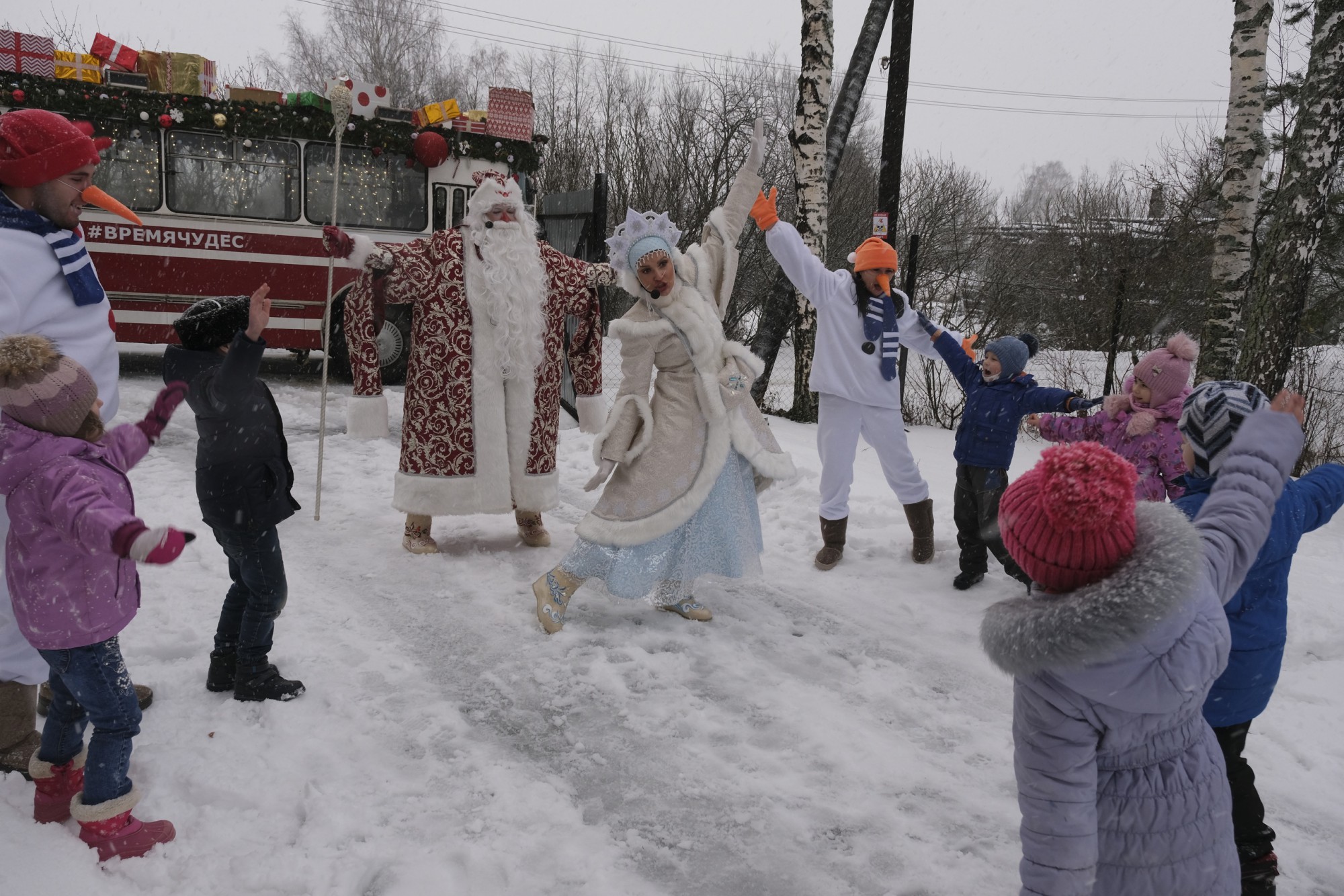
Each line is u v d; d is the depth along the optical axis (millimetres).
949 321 16500
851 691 3666
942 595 4715
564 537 5496
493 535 5496
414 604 4379
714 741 3260
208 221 10016
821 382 4918
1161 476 3740
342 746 3111
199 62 9875
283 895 2379
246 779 2863
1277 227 7457
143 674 3510
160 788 2826
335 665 3701
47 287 2846
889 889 2527
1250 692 2236
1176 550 1607
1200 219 13594
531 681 3643
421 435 4914
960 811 2887
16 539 2309
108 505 2217
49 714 2588
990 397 4605
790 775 3061
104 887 2383
